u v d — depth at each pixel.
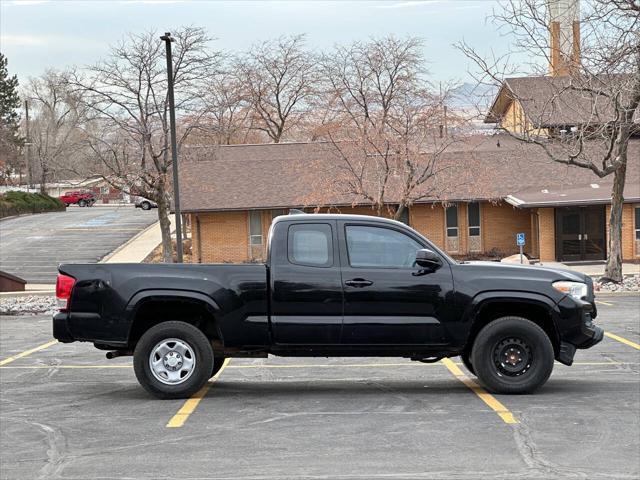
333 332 10.18
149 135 41.59
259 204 46.16
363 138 40.34
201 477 7.07
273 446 8.05
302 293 10.16
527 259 42.94
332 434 8.48
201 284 10.17
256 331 10.19
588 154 42.78
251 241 47.12
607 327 18.70
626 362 13.49
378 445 8.03
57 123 101.62
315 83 73.00
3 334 20.31
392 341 10.23
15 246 54.16
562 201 41.53
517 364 10.41
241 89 73.00
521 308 10.65
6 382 12.18
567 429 8.60
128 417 9.41
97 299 10.16
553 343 10.70
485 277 10.28
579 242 42.94
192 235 47.19
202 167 48.34
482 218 46.50
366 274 10.22
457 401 10.09
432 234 46.47
